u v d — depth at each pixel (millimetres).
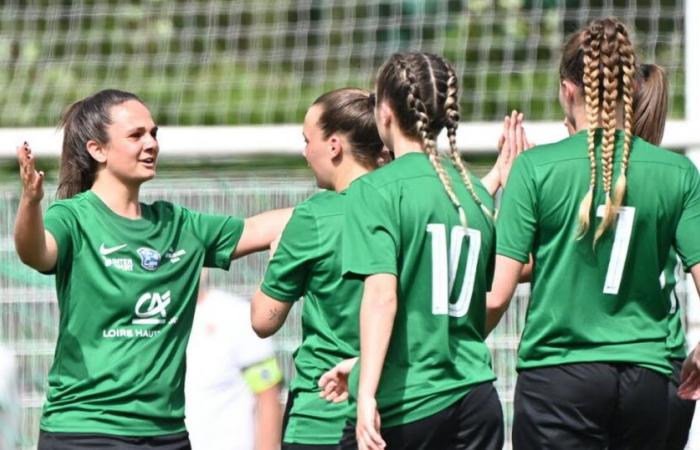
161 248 18969
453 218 16375
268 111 43844
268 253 27406
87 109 19078
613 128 17031
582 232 16953
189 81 44594
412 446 16188
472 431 16297
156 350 18734
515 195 17188
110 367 18453
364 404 15539
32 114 43062
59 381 18672
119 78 44719
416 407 16125
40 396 27609
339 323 18469
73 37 44938
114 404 18453
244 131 27391
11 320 27734
